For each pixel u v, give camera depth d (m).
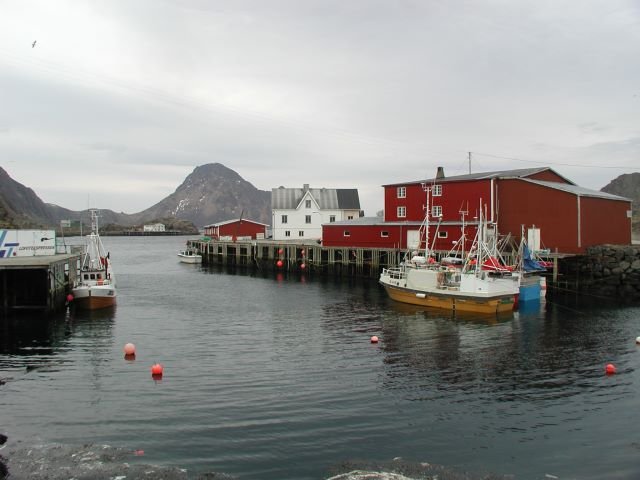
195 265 71.38
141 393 16.27
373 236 51.69
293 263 58.12
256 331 25.48
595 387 16.95
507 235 40.31
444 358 20.38
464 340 23.36
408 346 22.30
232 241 77.12
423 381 17.55
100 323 27.52
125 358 20.45
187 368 19.00
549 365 19.39
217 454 12.16
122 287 44.69
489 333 24.72
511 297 29.92
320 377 17.91
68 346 22.42
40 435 13.15
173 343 22.98
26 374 18.38
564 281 39.00
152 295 39.06
